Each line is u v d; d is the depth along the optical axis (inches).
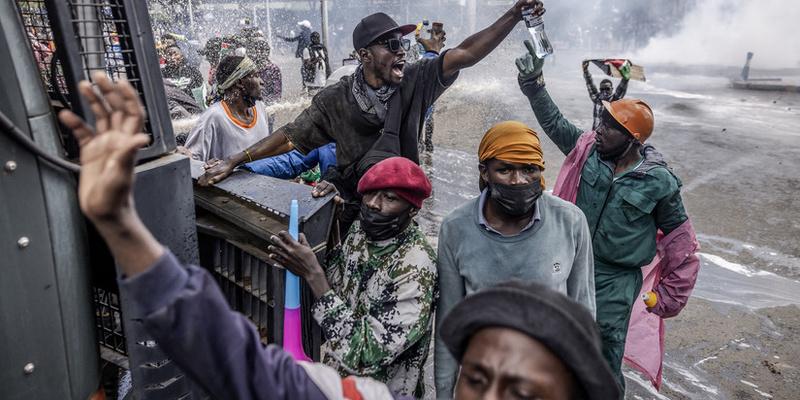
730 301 177.8
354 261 81.8
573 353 27.5
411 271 77.0
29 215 53.6
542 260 82.6
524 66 133.0
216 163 96.7
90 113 61.1
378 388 39.9
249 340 34.9
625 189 112.0
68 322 58.9
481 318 29.6
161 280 31.1
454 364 86.1
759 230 231.6
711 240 221.8
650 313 124.3
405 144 107.4
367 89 104.0
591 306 89.4
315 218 76.4
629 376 144.4
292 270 72.0
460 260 84.8
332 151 126.3
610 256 113.5
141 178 63.4
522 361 28.5
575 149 122.0
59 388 58.1
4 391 53.5
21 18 57.0
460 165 303.1
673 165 316.8
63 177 57.8
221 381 33.9
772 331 162.4
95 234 69.5
